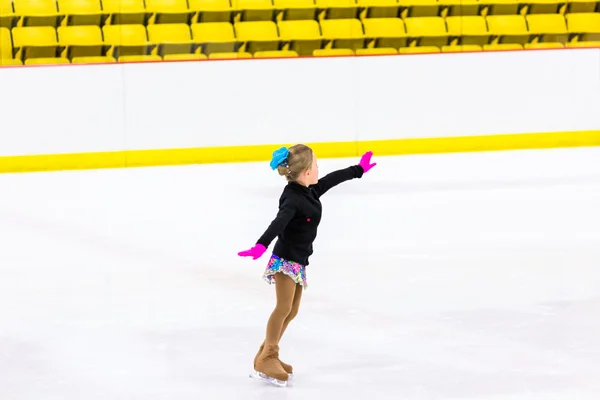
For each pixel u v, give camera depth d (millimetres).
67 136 37312
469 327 16406
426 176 34250
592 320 16734
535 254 22047
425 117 40719
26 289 19375
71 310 17766
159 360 14820
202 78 38438
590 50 41531
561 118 41656
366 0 43281
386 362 14602
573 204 28344
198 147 38750
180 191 31625
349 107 40031
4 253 22797
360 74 40000
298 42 42125
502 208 27844
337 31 42656
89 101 37406
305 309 17672
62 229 25594
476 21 44062
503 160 38000
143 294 18891
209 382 13773
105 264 21500
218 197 30281
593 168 35438
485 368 14250
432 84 40625
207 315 17375
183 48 40438
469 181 32938
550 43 44281
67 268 21156
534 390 13281
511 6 44625
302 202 13000
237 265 21281
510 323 16609
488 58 40875
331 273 20453
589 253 22078
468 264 21156
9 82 36531
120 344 15664
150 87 37969
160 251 22766
